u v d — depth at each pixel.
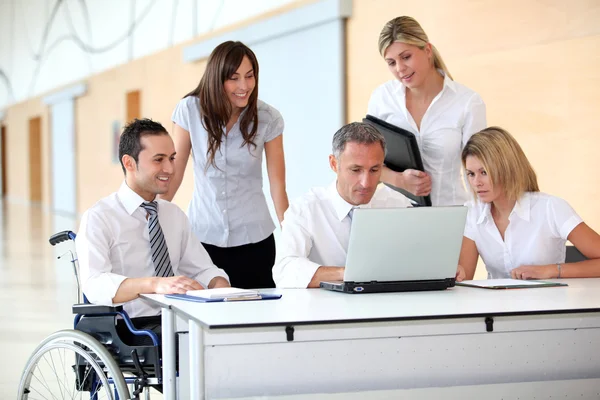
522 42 5.79
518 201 3.23
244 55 3.48
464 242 3.35
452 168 3.82
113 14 16.06
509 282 2.93
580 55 5.30
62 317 6.57
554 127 5.55
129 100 15.29
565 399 2.20
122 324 2.95
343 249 3.04
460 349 2.18
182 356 2.29
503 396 2.15
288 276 2.89
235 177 3.71
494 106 6.12
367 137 2.87
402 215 2.59
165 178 3.00
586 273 3.11
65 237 3.01
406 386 2.15
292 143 8.91
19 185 24.28
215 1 11.29
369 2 7.55
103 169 16.97
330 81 8.11
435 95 3.77
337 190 3.04
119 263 3.00
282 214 3.80
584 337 2.28
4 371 4.78
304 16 8.40
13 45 23.91
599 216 5.21
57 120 20.19
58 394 4.22
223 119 3.54
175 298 2.53
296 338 2.05
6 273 9.47
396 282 2.69
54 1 20.03
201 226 3.76
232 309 2.23
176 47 12.74
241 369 2.05
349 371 2.10
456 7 6.46
